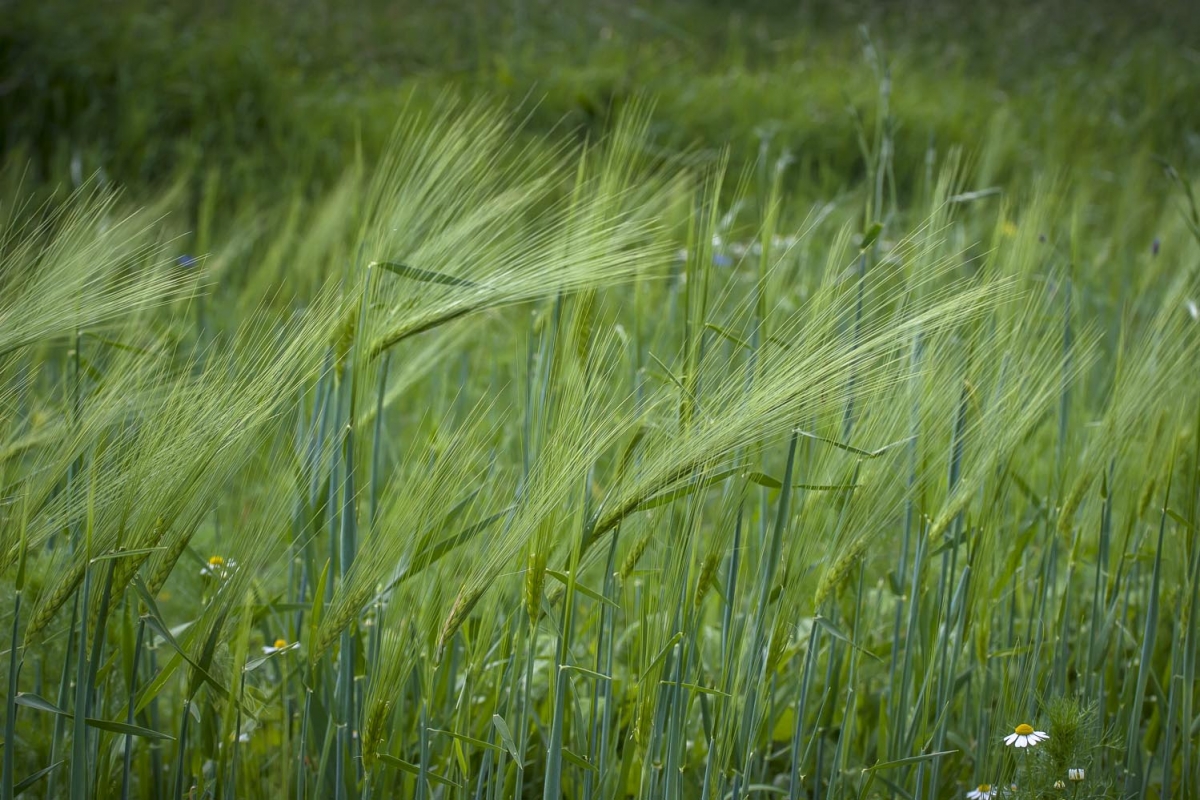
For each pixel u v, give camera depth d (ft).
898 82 35.86
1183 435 7.29
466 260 6.35
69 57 27.20
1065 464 7.47
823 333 5.58
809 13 46.62
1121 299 13.28
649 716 5.74
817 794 6.64
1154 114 36.09
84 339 7.36
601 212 6.28
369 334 6.00
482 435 7.74
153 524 5.20
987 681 7.29
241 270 15.58
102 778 5.74
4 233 5.64
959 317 5.66
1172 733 7.02
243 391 5.48
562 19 39.55
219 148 26.30
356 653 6.35
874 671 7.75
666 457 5.29
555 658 5.72
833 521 6.35
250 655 7.17
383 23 35.68
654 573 5.98
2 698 5.80
